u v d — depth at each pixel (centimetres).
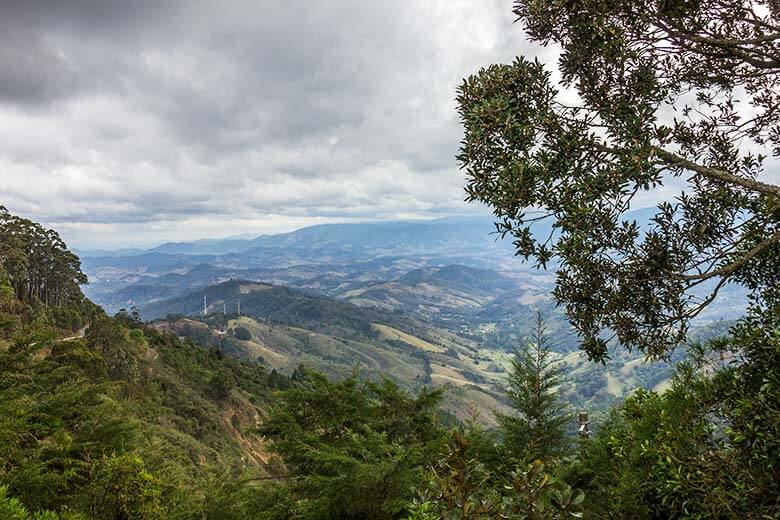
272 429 895
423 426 925
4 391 802
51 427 779
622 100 350
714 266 401
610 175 332
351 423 920
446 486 264
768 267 431
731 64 409
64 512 570
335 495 719
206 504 743
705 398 446
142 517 639
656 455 457
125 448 813
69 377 1020
